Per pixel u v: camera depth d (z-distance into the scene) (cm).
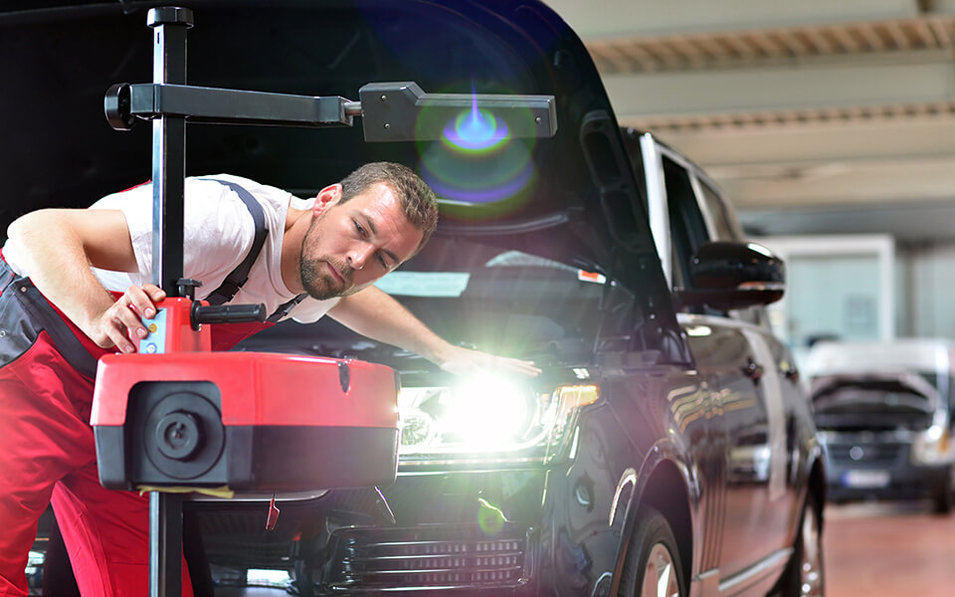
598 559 258
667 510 318
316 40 296
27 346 217
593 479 261
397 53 295
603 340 318
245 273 221
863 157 1620
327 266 212
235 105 187
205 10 287
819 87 1272
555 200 311
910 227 2553
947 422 1252
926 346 1379
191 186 217
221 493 167
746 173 1836
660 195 359
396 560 245
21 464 218
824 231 2553
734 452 364
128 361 165
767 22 1088
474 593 246
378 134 199
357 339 329
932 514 1241
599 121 284
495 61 286
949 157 1600
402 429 249
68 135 316
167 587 174
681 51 1258
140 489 167
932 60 1246
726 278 350
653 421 293
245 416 161
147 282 214
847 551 906
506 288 335
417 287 337
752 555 395
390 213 208
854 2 1073
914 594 679
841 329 2548
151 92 182
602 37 1117
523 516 249
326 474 170
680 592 314
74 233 202
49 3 285
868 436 1248
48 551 252
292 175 330
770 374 430
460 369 266
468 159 305
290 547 244
